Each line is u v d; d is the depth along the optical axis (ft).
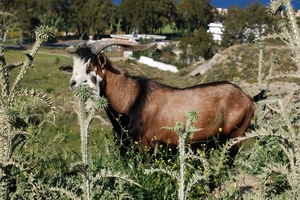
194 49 176.45
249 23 213.46
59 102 56.90
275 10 12.16
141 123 21.74
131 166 16.25
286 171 12.29
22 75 10.44
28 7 279.90
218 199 14.93
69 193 10.62
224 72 122.62
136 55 201.16
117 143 20.94
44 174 15.39
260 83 22.48
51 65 183.32
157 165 17.75
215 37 259.19
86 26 352.90
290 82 79.20
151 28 373.20
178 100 22.15
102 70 21.94
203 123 21.91
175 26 402.31
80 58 21.97
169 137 21.81
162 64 180.75
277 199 13.43
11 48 251.60
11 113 10.25
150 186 15.53
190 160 17.16
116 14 365.81
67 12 345.51
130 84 22.12
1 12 11.08
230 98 22.63
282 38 12.27
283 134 12.12
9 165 10.80
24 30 274.57
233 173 17.90
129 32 374.84
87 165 9.72
